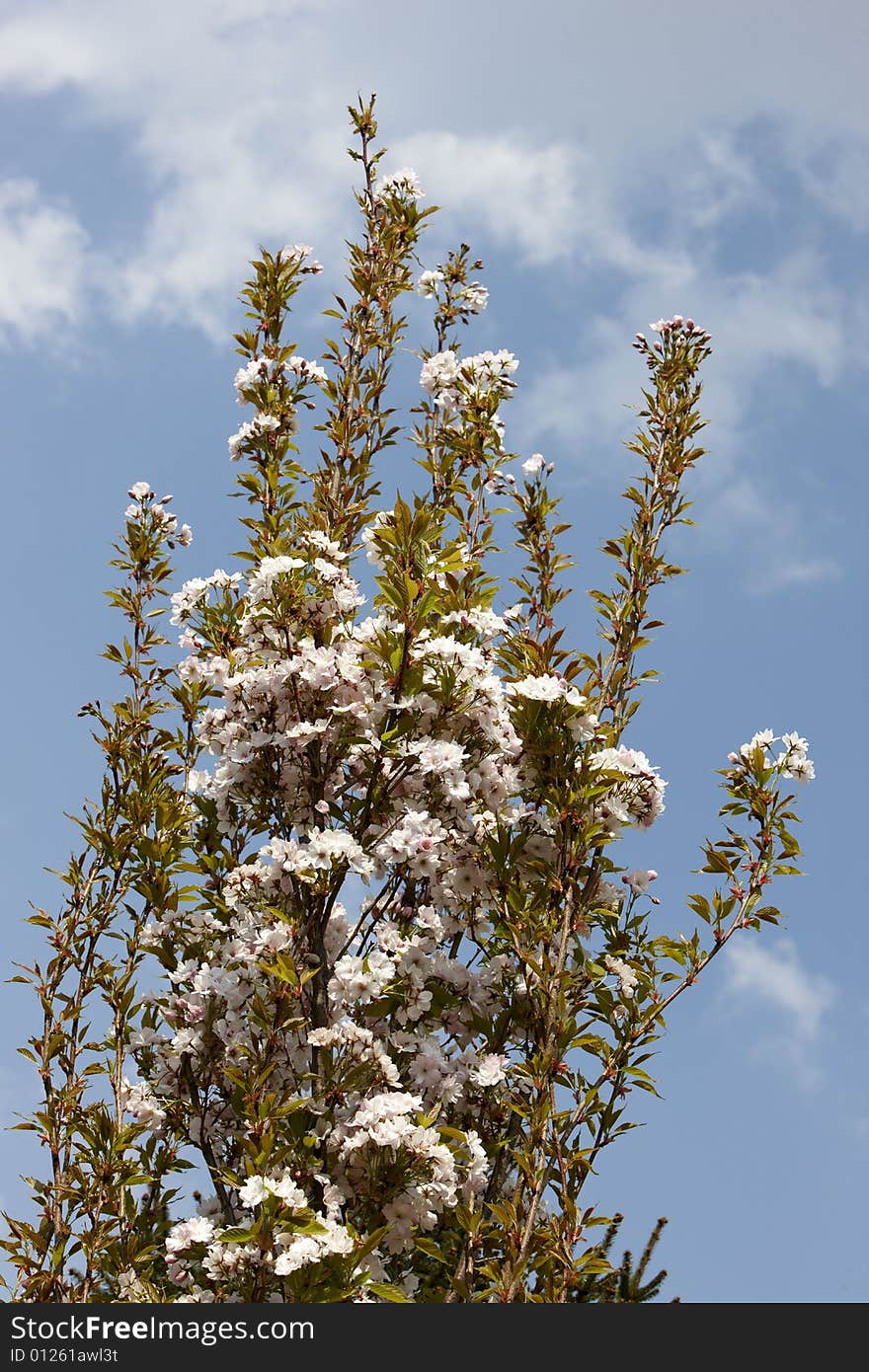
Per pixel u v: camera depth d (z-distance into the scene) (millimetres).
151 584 6199
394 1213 4070
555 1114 4398
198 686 5816
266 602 4598
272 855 4352
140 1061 5129
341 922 4742
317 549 4859
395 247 6930
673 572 5539
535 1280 4355
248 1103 4043
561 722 4785
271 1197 3852
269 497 5887
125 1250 4711
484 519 5914
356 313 6738
